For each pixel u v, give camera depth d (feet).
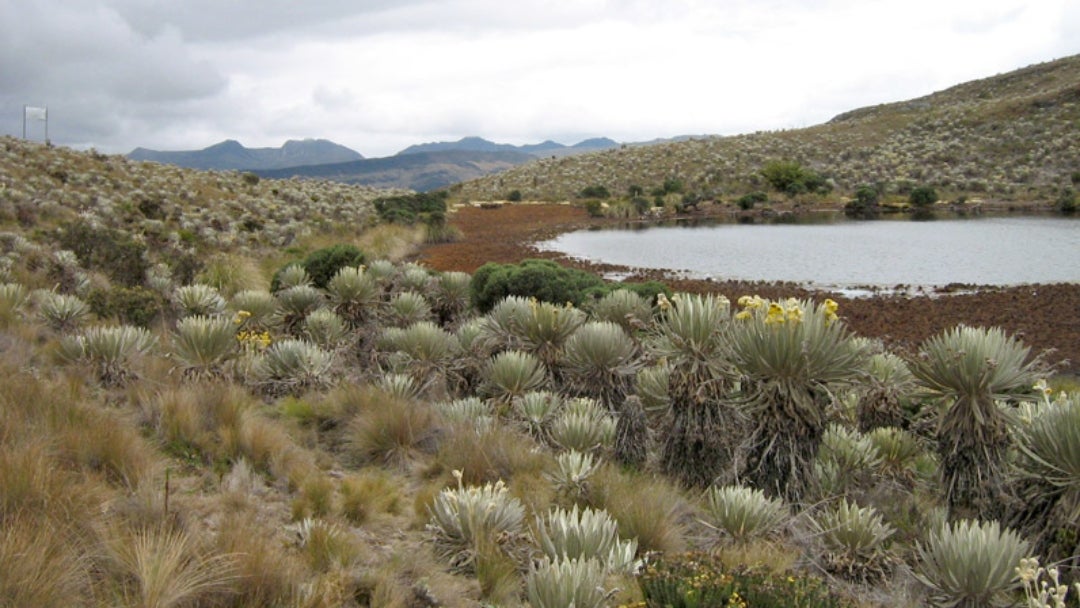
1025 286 68.74
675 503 16.38
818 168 273.33
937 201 197.36
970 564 12.41
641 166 300.61
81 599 9.59
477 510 14.28
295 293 33.86
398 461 19.43
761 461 16.71
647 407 22.63
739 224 162.81
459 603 12.18
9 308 29.55
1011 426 15.46
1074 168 229.25
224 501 14.37
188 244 68.28
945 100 429.79
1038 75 412.16
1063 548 13.37
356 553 13.02
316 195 151.74
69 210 72.54
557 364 26.32
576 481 16.72
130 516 12.09
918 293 67.72
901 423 20.20
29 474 11.82
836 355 16.66
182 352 23.94
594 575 11.23
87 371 22.00
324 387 24.81
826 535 14.79
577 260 97.19
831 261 93.66
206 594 10.19
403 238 114.11
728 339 17.75
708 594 10.66
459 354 28.50
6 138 113.70
